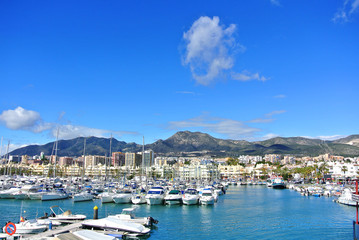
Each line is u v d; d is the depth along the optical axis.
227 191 152.88
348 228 53.84
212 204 83.88
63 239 33.56
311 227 54.44
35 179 145.38
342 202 91.31
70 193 97.00
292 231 51.06
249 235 47.97
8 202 83.81
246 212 72.31
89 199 87.81
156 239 44.41
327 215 68.75
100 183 143.12
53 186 113.56
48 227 43.00
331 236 47.75
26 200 88.00
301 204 90.94
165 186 129.62
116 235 41.06
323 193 122.12
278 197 115.44
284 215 68.31
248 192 144.88
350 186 146.38
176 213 68.75
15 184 120.38
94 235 35.56
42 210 69.81
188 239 44.81
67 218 49.00
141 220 50.62
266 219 62.59
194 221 59.16
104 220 45.06
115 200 80.38
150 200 79.12
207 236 46.88
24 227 40.72
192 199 81.38
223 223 57.47
